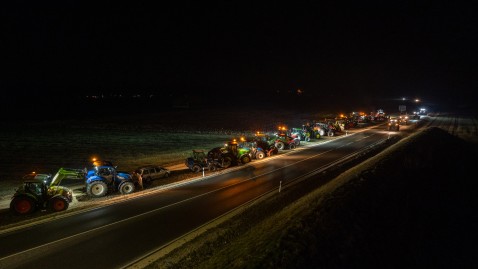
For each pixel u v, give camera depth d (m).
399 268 14.91
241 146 37.88
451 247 18.16
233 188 26.14
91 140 51.44
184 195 24.31
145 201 22.98
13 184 27.94
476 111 147.25
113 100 133.75
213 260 13.91
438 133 53.50
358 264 13.84
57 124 68.38
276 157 39.34
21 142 48.22
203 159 32.53
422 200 23.36
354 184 21.25
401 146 36.19
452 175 31.89
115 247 15.97
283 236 14.01
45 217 19.86
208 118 88.19
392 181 23.73
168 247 15.98
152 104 122.19
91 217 19.89
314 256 13.11
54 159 38.16
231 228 17.89
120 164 35.88
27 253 15.30
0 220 19.53
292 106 143.12
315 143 51.06
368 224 17.06
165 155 40.94
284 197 22.95
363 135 61.28
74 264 14.34
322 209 16.97
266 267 11.87
